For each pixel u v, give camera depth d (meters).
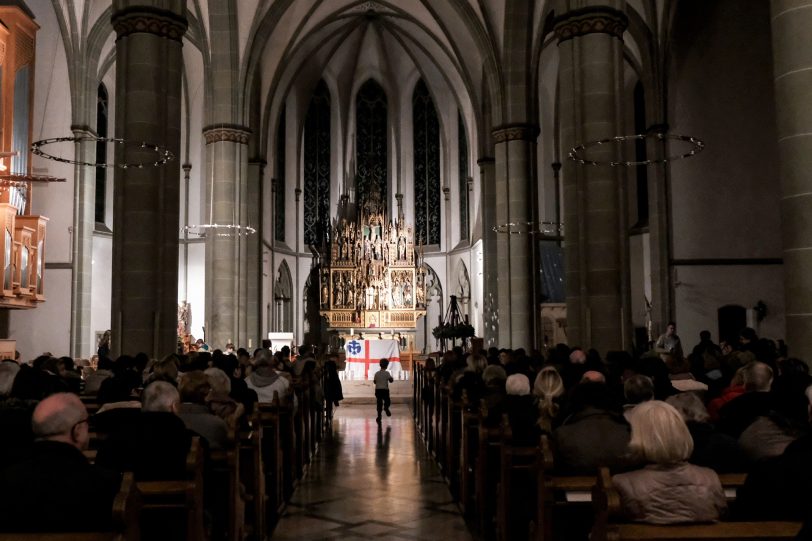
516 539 6.54
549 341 28.45
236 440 6.25
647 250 28.34
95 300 29.59
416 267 36.53
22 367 8.56
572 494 4.88
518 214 24.92
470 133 36.06
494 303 30.34
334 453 14.57
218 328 25.00
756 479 4.12
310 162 39.16
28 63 23.59
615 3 15.68
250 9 25.14
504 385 9.03
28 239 22.84
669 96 25.72
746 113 25.38
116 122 15.73
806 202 8.11
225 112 25.41
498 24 25.16
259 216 30.72
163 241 15.66
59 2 26.42
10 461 4.91
